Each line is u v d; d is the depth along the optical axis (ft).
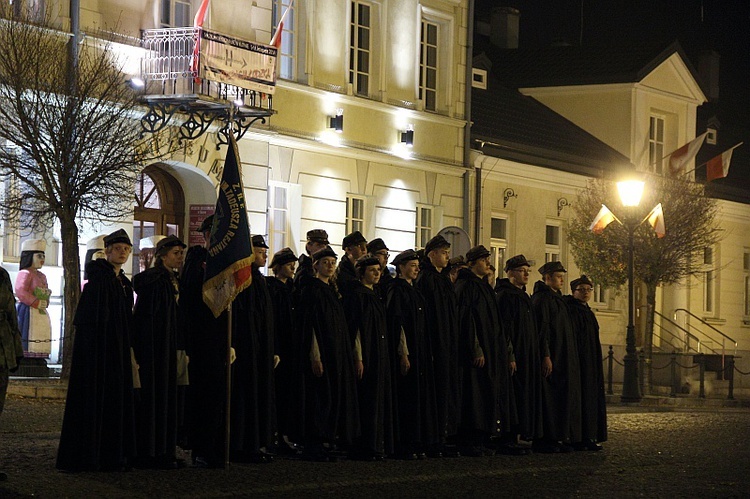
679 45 145.48
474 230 118.01
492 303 57.57
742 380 131.85
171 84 84.12
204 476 45.52
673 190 123.85
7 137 70.54
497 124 128.06
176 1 88.53
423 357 54.70
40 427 56.65
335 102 102.17
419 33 111.34
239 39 86.12
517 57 148.25
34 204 73.72
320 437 51.26
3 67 71.20
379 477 47.96
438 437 54.80
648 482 49.55
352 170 104.01
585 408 60.85
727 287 155.43
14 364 43.06
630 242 100.32
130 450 45.09
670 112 146.72
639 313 140.87
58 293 80.43
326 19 101.40
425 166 111.96
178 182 92.02
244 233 47.60
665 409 94.27
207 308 48.29
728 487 48.62
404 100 109.81
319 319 51.72
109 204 76.07
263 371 49.65
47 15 76.23
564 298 61.67
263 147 94.79
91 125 71.26
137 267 88.63
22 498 39.32
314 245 55.72
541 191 127.75
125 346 45.16
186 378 46.96
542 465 54.13
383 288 56.24
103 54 74.74
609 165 135.64
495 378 57.06
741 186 158.92
